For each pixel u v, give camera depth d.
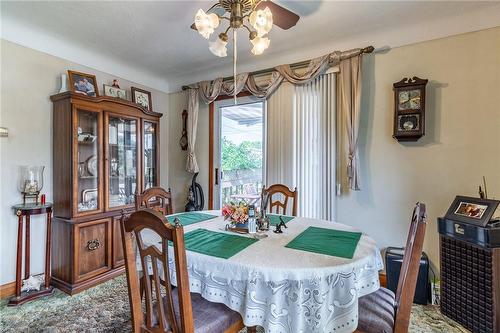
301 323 1.12
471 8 2.18
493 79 2.19
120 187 3.04
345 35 2.64
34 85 2.56
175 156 4.03
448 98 2.34
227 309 1.33
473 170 2.25
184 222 1.98
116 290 2.47
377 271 1.34
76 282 2.44
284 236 1.63
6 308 2.15
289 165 2.98
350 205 2.73
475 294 1.84
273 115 3.10
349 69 2.61
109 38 2.70
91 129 2.71
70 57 2.85
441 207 2.37
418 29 2.43
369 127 2.64
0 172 2.35
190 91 3.70
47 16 2.30
